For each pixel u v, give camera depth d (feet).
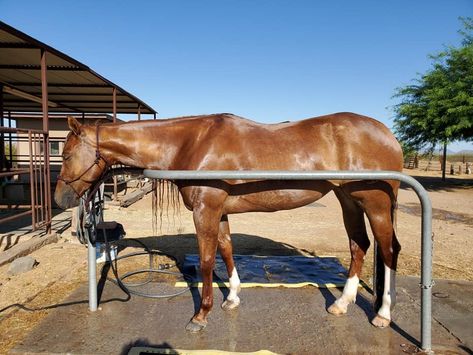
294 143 8.40
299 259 14.14
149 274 12.42
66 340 8.04
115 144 9.16
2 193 31.99
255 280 11.76
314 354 7.52
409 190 49.88
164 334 8.32
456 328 8.58
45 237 16.98
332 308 9.41
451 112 44.37
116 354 7.53
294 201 8.66
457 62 47.29
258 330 8.52
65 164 9.32
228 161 8.28
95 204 10.22
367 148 8.29
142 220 24.53
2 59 20.44
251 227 22.50
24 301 10.52
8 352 7.62
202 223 8.34
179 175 7.12
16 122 49.16
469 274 12.98
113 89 28.71
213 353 7.43
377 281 8.96
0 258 13.97
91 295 9.50
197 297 10.50
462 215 28.99
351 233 9.84
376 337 8.19
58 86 27.99
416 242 18.47
